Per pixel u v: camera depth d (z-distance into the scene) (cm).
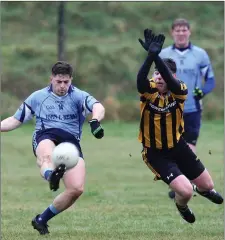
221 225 2508
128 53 8981
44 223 2270
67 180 2164
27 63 8675
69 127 2227
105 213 2830
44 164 2122
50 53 8931
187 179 2212
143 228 2439
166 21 10069
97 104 2175
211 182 2344
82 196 3356
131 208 2967
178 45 3338
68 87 2212
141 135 2252
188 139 3300
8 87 8194
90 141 6081
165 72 2098
